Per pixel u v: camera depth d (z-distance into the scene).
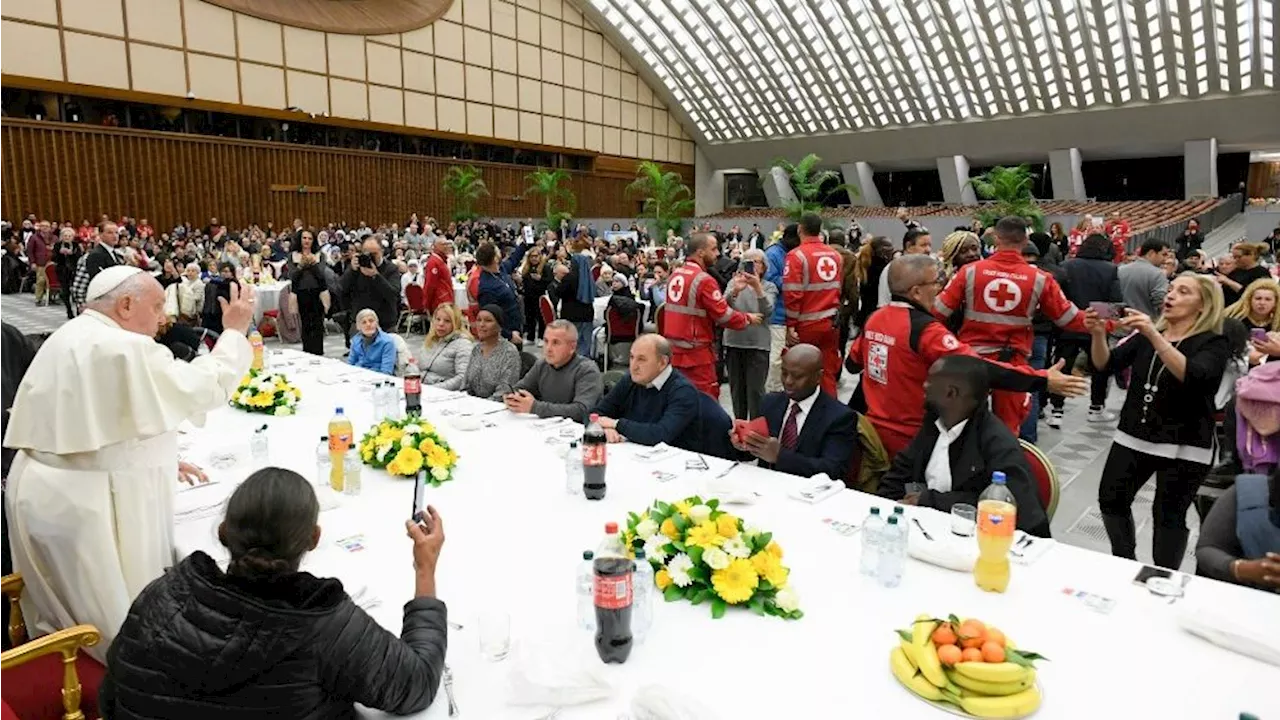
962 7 20.98
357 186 20.09
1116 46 20.86
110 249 7.20
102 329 2.28
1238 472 2.94
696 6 23.84
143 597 1.38
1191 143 22.86
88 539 2.20
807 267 4.91
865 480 3.11
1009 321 3.67
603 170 27.98
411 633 1.52
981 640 1.50
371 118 20.36
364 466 2.95
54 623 2.26
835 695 1.48
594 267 10.21
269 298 9.52
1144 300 5.70
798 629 1.74
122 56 15.69
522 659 1.55
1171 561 3.01
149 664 1.29
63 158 14.98
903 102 26.12
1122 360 3.17
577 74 26.56
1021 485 2.39
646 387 3.55
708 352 4.81
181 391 2.34
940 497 2.48
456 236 18.09
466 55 22.69
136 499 2.27
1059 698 1.47
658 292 8.66
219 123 17.38
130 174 15.91
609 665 1.59
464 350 4.99
